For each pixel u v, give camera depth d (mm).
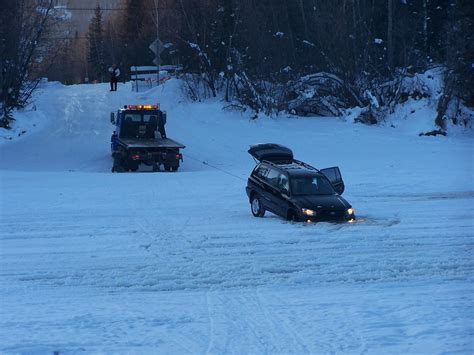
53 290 21984
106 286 22484
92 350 15836
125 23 190375
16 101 93562
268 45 103875
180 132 86125
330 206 34656
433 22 110938
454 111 90500
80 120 93500
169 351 15789
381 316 18625
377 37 109438
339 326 17703
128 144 61281
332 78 101625
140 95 113875
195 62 110000
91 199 43438
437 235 30891
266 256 26844
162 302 20438
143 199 43594
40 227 33438
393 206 39875
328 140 81375
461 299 20375
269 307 19766
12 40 91562
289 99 101250
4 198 43688
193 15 110875
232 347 16062
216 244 29188
